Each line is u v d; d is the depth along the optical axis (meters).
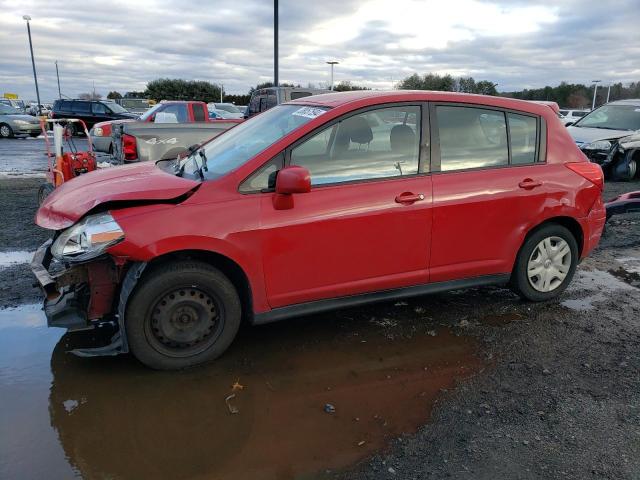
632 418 3.07
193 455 2.71
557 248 4.63
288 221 3.53
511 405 3.19
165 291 3.36
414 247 3.96
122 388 3.29
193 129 8.62
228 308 3.54
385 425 2.98
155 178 3.73
